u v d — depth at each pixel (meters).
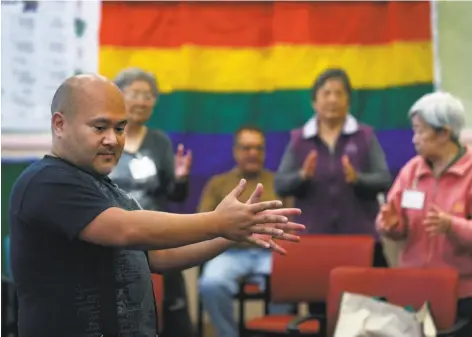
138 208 2.89
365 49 6.84
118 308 2.63
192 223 2.51
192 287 6.98
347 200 6.35
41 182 2.56
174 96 6.98
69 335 2.57
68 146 2.62
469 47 6.71
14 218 2.62
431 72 6.77
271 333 5.69
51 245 2.59
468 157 5.44
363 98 6.84
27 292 2.62
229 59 6.98
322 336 5.22
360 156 6.39
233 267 6.45
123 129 2.71
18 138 6.89
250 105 6.98
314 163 6.18
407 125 6.77
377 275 5.05
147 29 6.96
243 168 6.65
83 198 2.54
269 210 2.59
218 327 6.35
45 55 6.90
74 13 6.92
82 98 2.60
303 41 6.90
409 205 5.41
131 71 6.11
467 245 5.07
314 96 6.48
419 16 6.77
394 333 4.50
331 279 5.11
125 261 2.69
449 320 4.86
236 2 6.96
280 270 5.94
